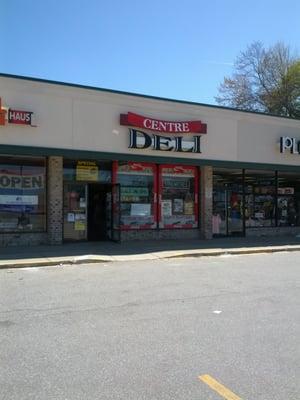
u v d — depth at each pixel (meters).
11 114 16.00
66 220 18.80
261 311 8.20
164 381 5.08
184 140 19.62
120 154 18.19
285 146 22.48
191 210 21.11
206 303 8.84
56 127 16.92
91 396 4.70
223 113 20.81
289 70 44.69
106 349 6.13
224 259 15.98
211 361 5.70
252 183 23.14
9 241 17.25
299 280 11.48
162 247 17.95
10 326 7.21
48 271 12.94
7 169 17.22
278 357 5.86
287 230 24.17
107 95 17.92
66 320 7.57
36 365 5.55
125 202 19.52
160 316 7.85
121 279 11.60
